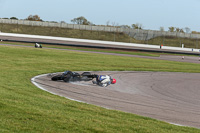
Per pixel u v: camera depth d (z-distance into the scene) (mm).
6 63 30109
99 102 15164
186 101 17953
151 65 40906
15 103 11836
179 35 128000
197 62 55750
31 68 27641
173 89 22484
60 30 125688
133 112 13547
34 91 16312
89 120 10508
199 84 26438
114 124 10359
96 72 28688
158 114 13602
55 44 72688
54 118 10195
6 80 19359
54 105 12594
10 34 95438
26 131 8547
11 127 8719
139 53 67188
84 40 98250
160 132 10047
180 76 31641
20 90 16000
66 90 17953
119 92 18922
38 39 92375
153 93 19844
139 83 24000
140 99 17141
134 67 36438
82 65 33406
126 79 25625
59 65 31734
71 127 9375
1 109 10492
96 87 19953
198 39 126375
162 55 68250
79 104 13703
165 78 28781
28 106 11594
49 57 40406
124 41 120562
